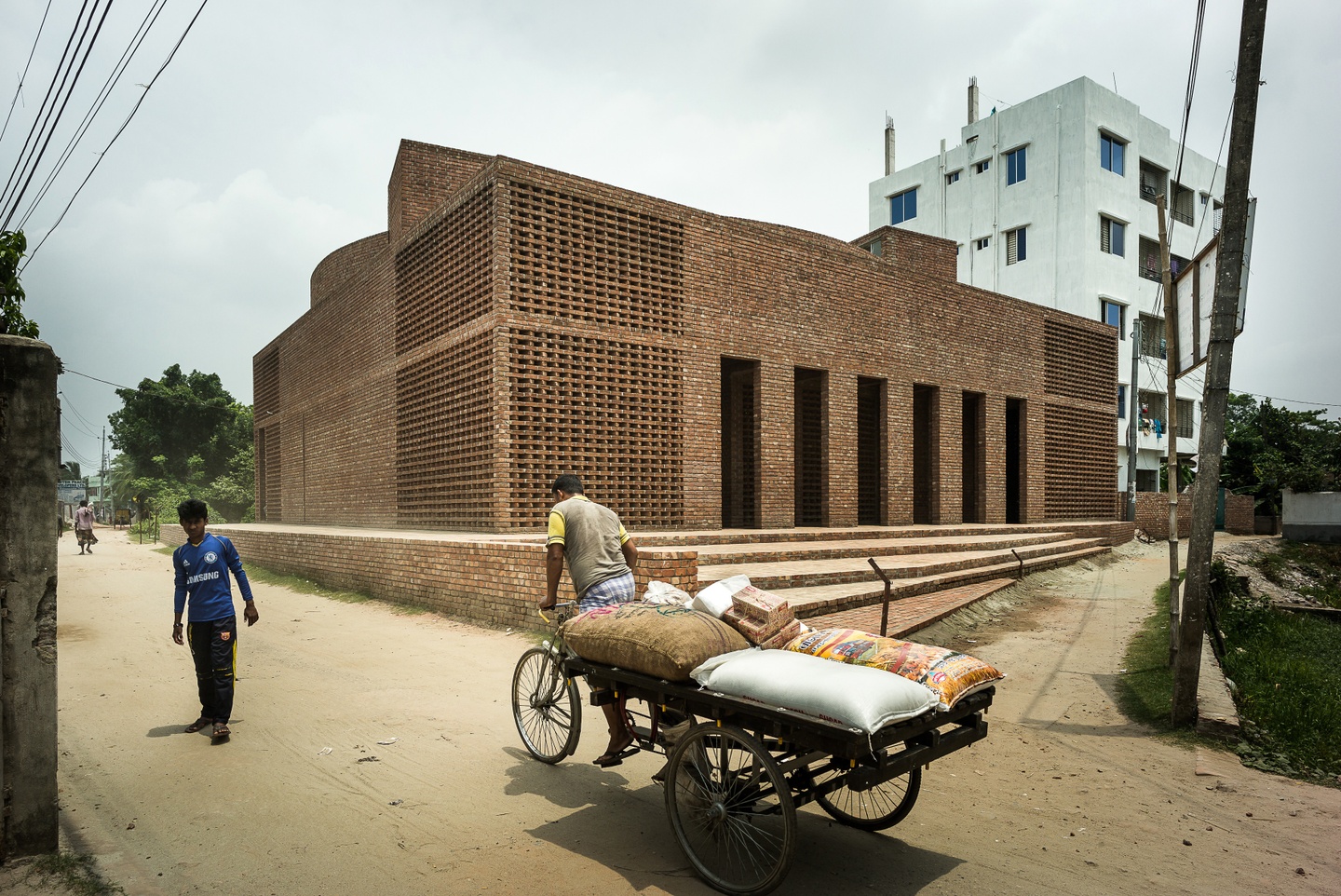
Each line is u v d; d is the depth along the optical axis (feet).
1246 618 36.63
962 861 12.33
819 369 54.24
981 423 67.97
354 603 39.01
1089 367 80.23
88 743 17.12
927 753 11.44
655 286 45.96
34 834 11.66
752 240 50.62
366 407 57.77
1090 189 101.14
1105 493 81.71
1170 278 26.25
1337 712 21.42
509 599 30.19
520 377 40.27
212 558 17.72
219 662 17.30
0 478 11.50
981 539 55.31
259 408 90.22
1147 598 43.55
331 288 73.92
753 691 11.27
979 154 112.57
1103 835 13.43
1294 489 81.61
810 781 11.93
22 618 11.66
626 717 14.34
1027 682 24.66
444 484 45.70
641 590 26.43
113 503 194.18
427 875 11.41
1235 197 19.03
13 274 26.63
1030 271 106.11
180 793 14.33
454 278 45.14
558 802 14.23
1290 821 14.11
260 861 11.75
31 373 11.81
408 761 16.10
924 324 62.44
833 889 11.30
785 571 34.94
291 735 17.69
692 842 12.35
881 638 12.89
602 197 43.80
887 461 59.16
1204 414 19.63
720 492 47.70
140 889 10.87
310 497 70.79
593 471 42.55
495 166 40.22
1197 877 11.85
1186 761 17.35
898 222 125.39
